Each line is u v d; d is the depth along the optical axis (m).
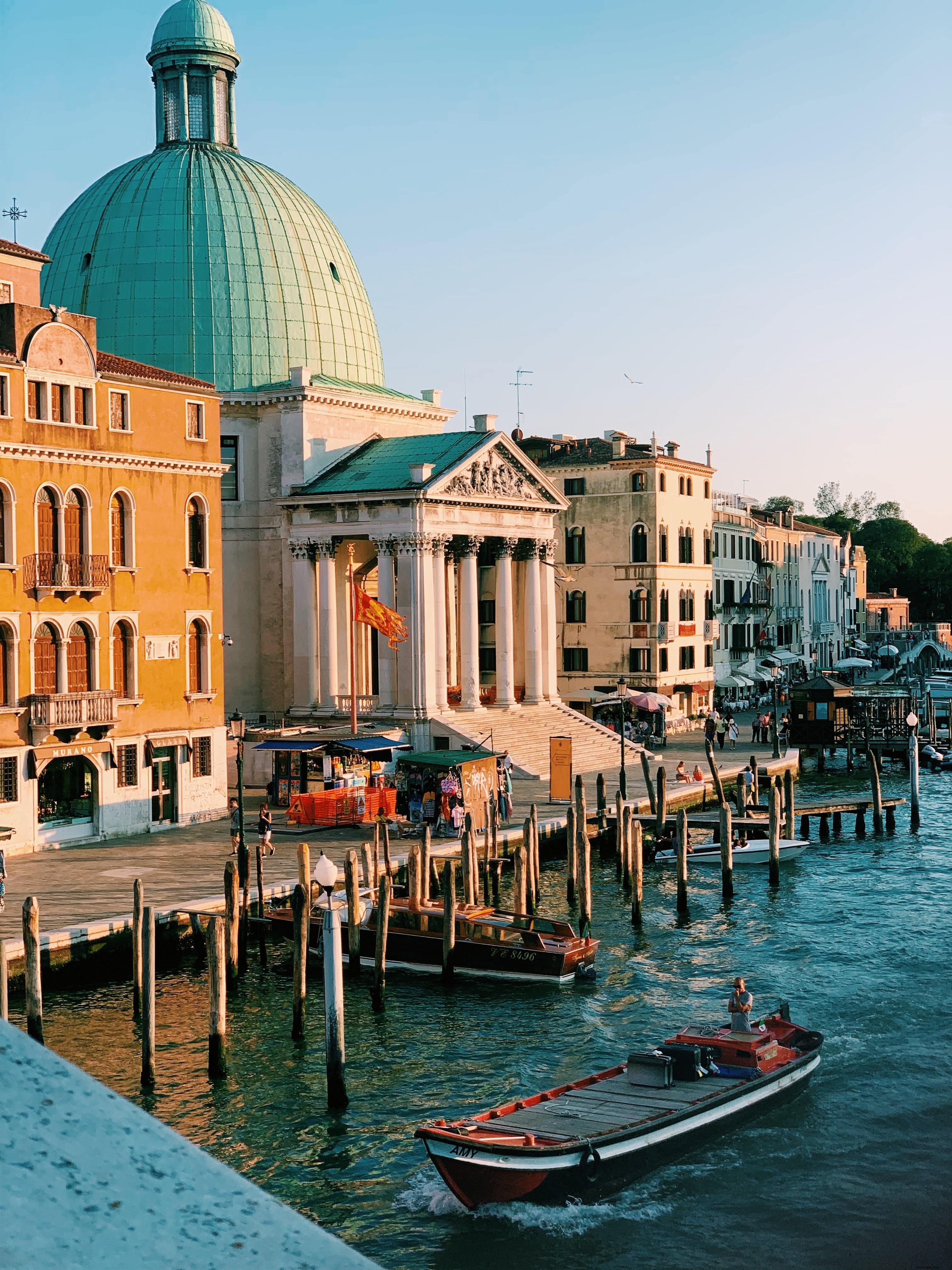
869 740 81.06
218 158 74.44
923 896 45.00
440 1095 26.62
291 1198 22.20
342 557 69.81
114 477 46.31
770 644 114.44
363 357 75.88
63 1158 2.34
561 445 93.75
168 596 48.59
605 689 88.19
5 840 42.31
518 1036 30.16
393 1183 22.75
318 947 36.19
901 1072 27.55
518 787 59.84
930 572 186.12
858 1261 19.95
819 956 37.03
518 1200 21.38
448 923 34.19
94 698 44.19
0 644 42.75
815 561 135.88
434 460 67.19
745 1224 21.22
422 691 64.81
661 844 50.78
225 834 47.44
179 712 49.06
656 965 36.34
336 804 49.19
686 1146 23.39
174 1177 2.38
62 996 32.34
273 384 70.88
